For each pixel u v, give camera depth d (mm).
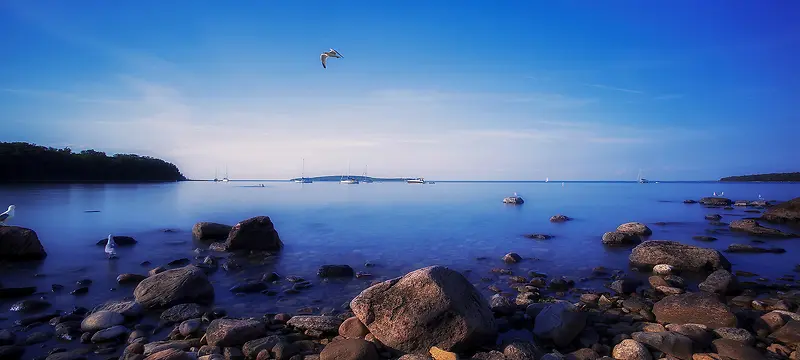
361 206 54906
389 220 37938
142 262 19141
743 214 47219
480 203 62938
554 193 112625
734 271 18312
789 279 16984
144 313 12164
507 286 15734
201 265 18453
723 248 24656
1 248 18781
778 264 20031
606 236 25953
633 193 114062
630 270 18781
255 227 22875
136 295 12906
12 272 16922
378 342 9680
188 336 10344
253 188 128500
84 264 18672
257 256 21188
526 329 11023
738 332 9750
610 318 11531
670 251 19266
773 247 24844
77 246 22859
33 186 83562
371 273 17688
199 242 24922
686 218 42531
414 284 10031
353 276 17172
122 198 61406
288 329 10789
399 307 9688
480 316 9711
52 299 13547
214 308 12656
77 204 48844
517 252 22797
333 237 27594
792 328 9828
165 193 80375
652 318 11578
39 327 11008
